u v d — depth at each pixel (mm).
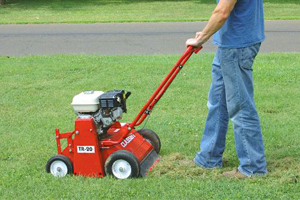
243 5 4023
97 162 4465
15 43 13188
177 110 6637
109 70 9078
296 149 4988
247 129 4246
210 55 10219
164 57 10219
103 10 21812
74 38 13695
